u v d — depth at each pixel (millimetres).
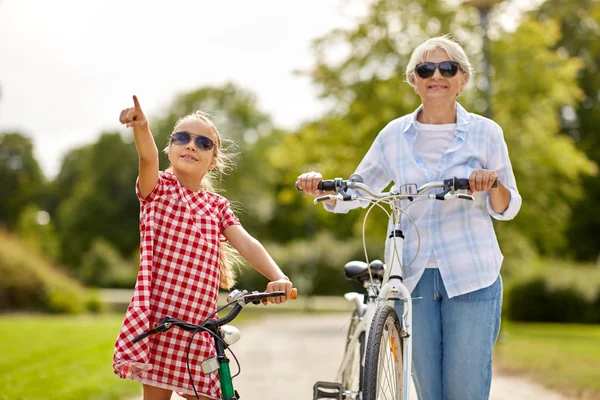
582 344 16750
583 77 38750
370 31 22188
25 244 34531
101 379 9102
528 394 8898
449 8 21859
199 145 4129
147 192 3951
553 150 21812
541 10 37125
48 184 74812
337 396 4430
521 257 21969
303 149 23875
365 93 22062
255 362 11922
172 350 3947
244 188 54500
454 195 4105
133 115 3658
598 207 38781
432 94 4617
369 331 4008
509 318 32031
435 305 4586
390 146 4773
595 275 31875
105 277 51719
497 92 21797
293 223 59156
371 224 21797
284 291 3871
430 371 4586
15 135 73312
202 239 4066
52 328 19422
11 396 7691
